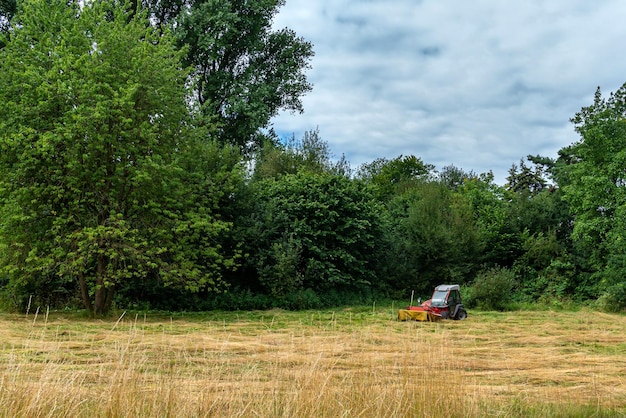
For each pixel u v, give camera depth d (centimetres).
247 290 2517
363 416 567
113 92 1817
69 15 2086
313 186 2831
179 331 1506
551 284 3134
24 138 1745
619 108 2869
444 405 607
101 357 995
